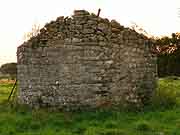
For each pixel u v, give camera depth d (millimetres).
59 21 17391
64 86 16969
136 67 18375
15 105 18859
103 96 16766
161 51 57375
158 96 19875
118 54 17328
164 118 15680
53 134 12938
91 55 16672
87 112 16328
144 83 18922
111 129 13523
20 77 19062
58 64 17156
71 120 15117
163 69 55781
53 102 17250
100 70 16719
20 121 14945
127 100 17672
